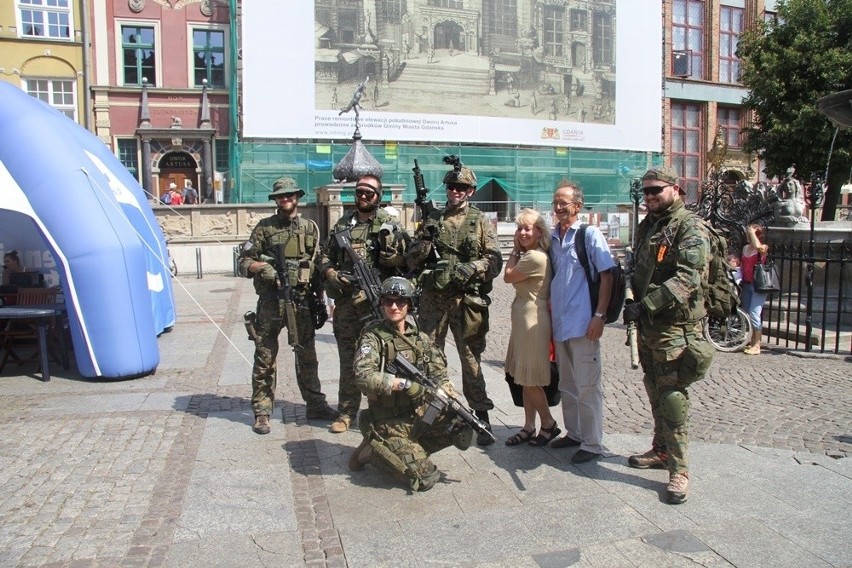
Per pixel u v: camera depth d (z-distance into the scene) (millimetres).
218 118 26484
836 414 5879
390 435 4219
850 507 3943
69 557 3463
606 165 30219
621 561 3389
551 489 4234
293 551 3525
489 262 4855
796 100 21562
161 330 10000
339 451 4941
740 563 3348
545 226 4711
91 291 7004
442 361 4285
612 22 29688
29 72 24672
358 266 4836
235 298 14812
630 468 4551
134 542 3619
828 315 10227
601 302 4422
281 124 24203
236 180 24766
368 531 3721
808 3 21031
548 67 28438
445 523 3803
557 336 4629
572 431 4867
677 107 33031
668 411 4039
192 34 26125
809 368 7855
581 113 29328
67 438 5285
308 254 5480
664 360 4012
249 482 4398
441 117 26438
